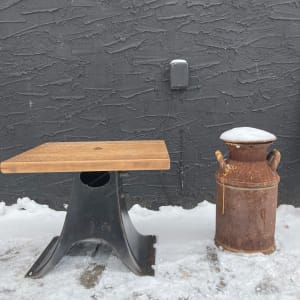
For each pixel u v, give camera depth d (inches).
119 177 114.1
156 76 149.6
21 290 101.4
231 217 117.1
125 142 127.7
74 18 147.0
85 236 110.6
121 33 147.5
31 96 152.4
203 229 139.4
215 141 153.3
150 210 157.5
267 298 95.7
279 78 148.5
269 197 115.2
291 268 109.3
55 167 92.9
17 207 159.5
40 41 148.8
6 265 115.6
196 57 148.0
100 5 145.9
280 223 142.2
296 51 146.7
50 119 153.6
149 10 145.8
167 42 147.5
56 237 132.3
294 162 153.9
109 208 110.3
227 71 148.6
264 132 116.8
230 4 144.5
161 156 97.1
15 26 148.1
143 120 152.5
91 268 112.4
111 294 98.4
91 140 154.4
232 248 118.5
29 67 150.6
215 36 146.6
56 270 111.6
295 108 150.3
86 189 110.7
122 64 149.3
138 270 107.7
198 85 149.7
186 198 157.9
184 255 118.3
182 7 145.3
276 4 144.1
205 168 155.5
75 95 151.7
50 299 97.0
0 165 92.4
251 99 150.1
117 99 151.5
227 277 105.2
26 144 155.5
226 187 117.0
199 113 151.6
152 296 97.3
